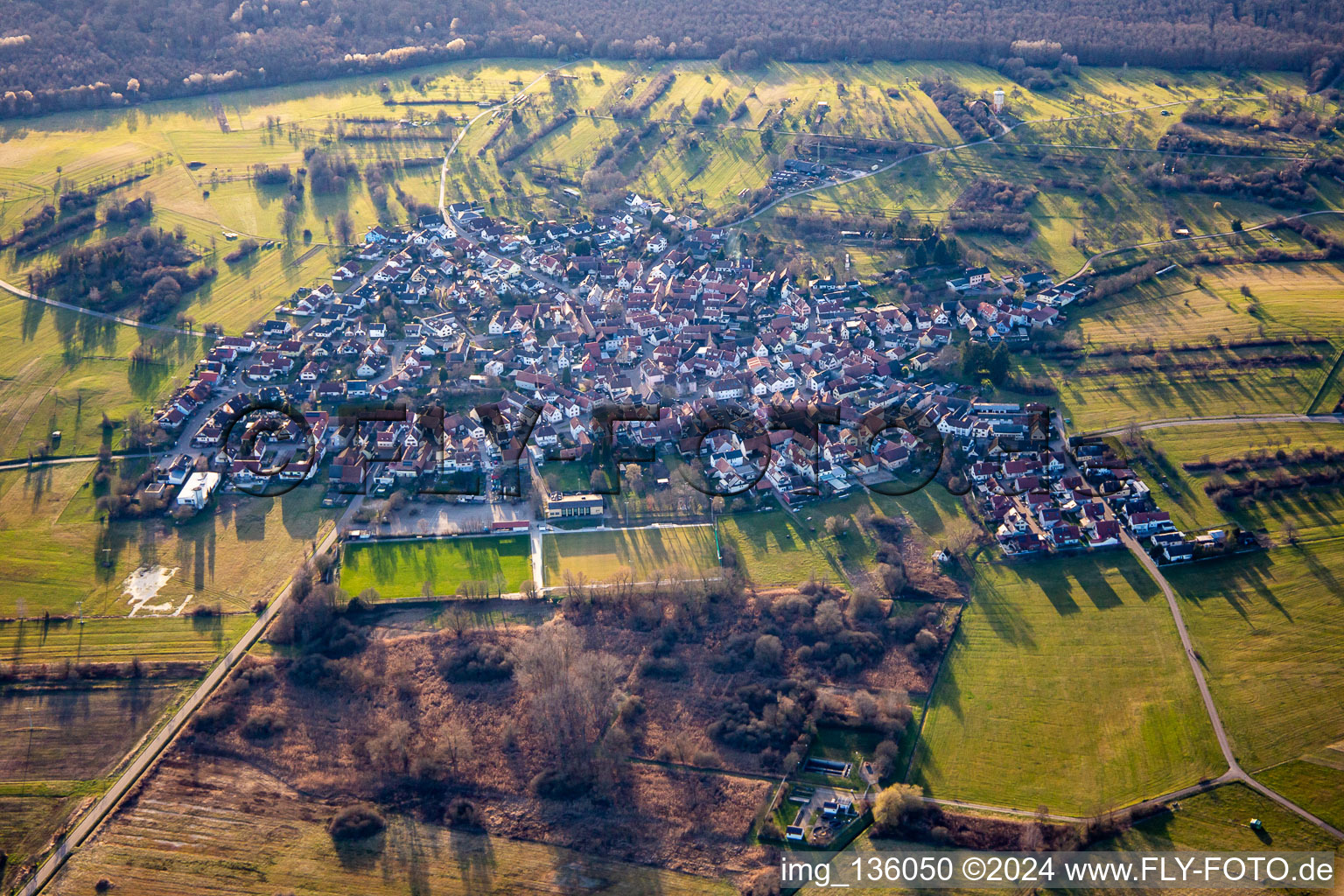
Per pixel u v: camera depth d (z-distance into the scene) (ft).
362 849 651.25
